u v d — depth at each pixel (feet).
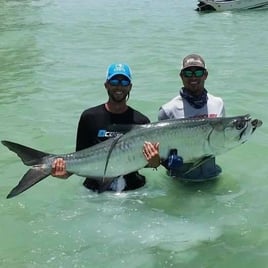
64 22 39.91
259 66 21.70
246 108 15.38
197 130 8.46
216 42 28.76
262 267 7.32
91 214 8.96
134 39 30.32
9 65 23.39
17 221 8.79
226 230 8.39
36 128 13.94
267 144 12.16
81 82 19.35
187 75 9.32
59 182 10.24
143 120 9.34
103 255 7.73
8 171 10.97
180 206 9.21
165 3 52.01
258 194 9.70
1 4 56.39
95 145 8.55
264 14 40.47
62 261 7.59
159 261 7.54
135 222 8.68
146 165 8.56
